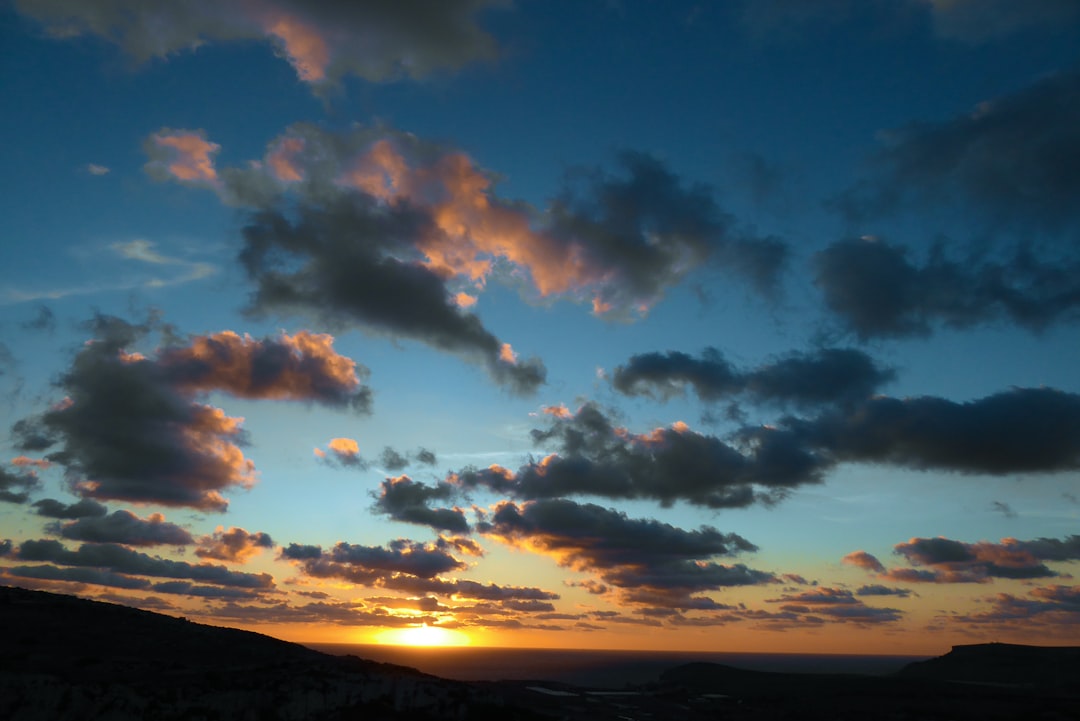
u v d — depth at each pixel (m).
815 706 122.06
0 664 56.56
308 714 60.12
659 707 109.06
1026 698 132.38
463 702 70.50
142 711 52.28
